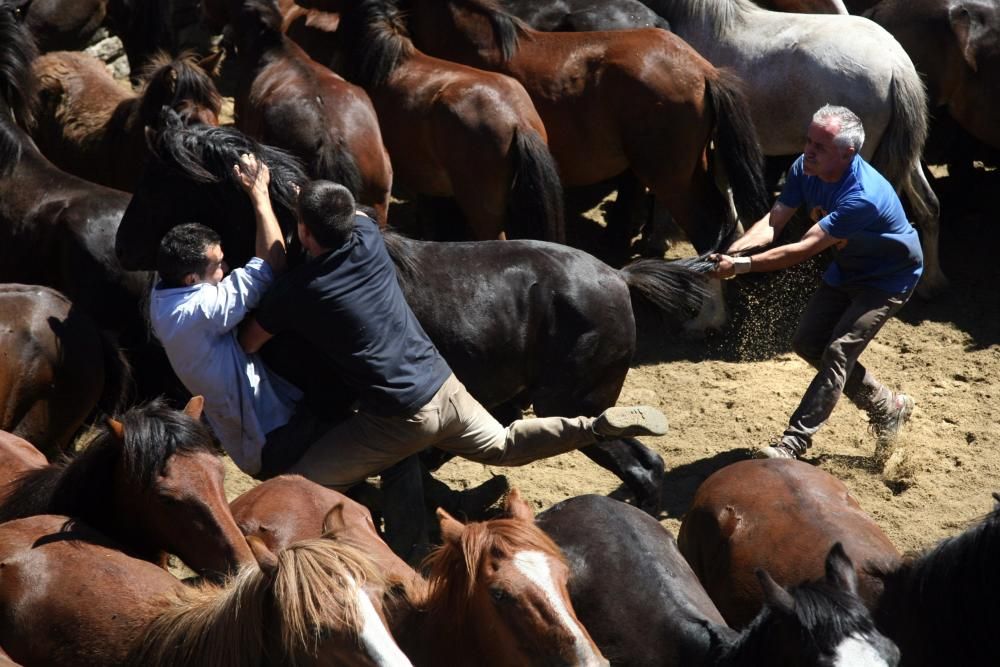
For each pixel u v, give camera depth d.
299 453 5.95
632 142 9.31
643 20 10.45
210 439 4.73
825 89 9.51
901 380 8.95
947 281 10.20
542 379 6.80
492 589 3.84
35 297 6.58
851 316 7.28
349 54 9.42
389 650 3.58
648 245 10.91
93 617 4.28
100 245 7.51
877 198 6.96
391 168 9.24
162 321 5.54
